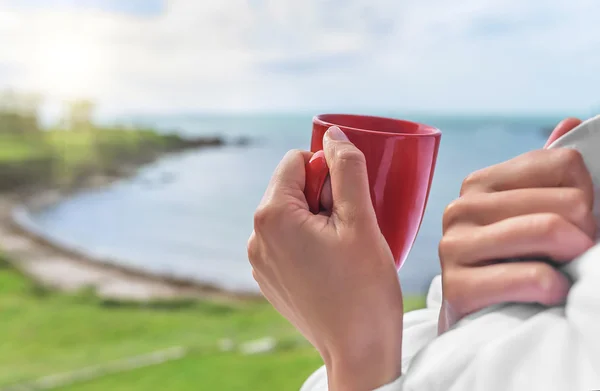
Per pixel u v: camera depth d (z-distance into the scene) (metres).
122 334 6.60
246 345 6.22
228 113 8.47
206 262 8.07
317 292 0.34
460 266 0.34
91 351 6.14
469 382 0.29
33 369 5.76
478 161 6.91
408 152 0.39
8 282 7.41
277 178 0.37
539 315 0.30
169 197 8.34
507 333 0.29
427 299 0.51
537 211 0.33
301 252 0.34
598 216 0.33
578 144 0.34
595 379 0.25
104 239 8.09
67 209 8.08
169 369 5.73
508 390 0.28
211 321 7.00
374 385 0.34
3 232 7.87
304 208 0.36
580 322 0.27
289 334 6.53
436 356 0.31
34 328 6.53
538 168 0.34
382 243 0.35
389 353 0.34
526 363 0.28
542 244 0.31
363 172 0.35
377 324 0.34
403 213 0.41
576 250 0.31
